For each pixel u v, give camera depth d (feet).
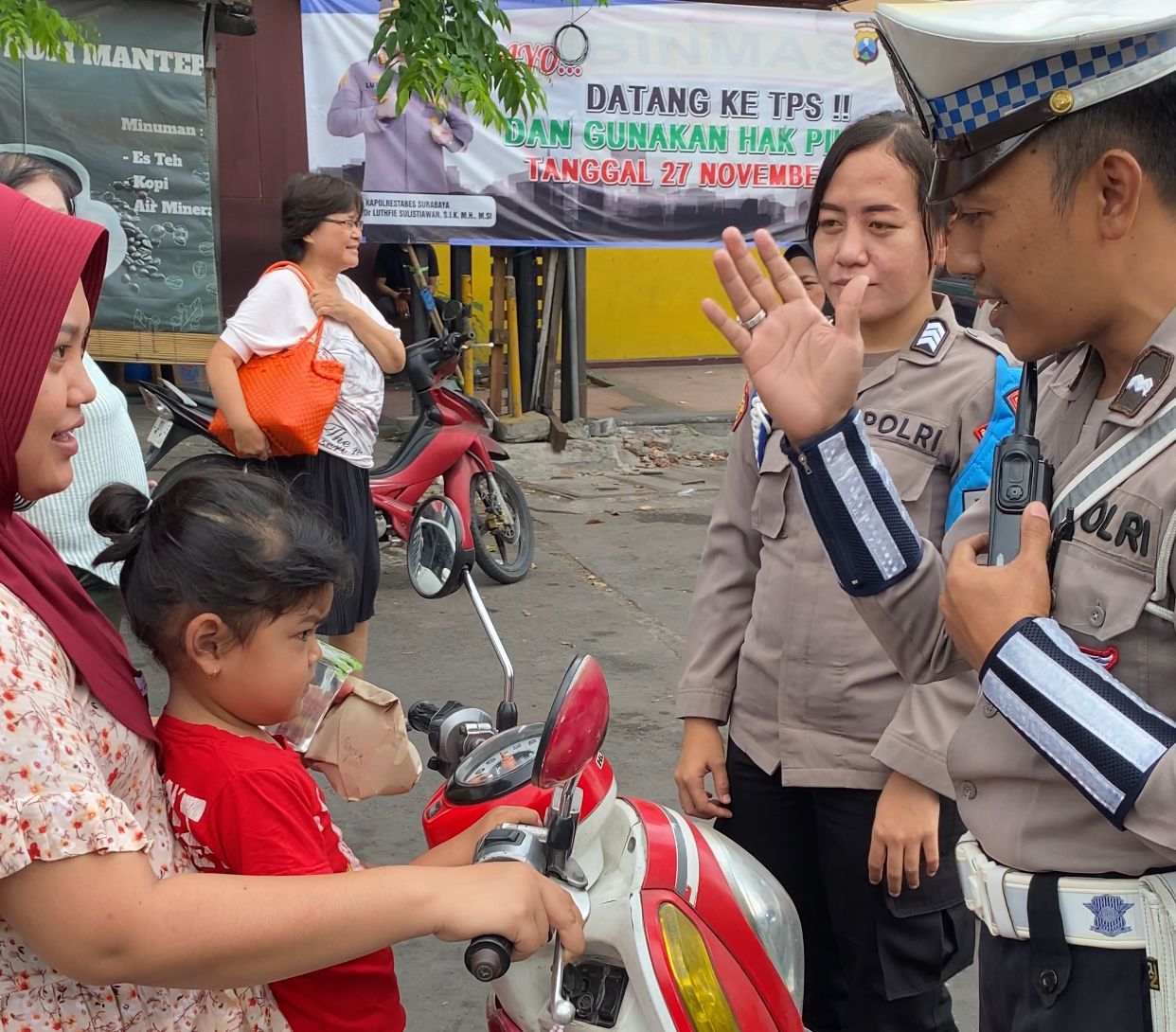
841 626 6.66
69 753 3.80
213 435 13.87
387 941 4.15
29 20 15.69
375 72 25.14
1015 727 4.26
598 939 5.38
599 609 19.03
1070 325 4.39
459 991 9.99
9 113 20.48
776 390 4.84
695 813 7.30
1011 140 4.17
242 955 3.90
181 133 21.36
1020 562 4.36
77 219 4.14
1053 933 4.43
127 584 4.82
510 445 28.25
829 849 6.93
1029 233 4.25
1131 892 4.30
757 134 27.89
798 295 4.86
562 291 28.76
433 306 27.43
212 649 4.69
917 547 4.98
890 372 6.76
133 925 3.75
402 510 18.83
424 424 19.35
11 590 4.06
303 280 13.32
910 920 6.79
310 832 4.75
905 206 6.58
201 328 22.07
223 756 4.68
